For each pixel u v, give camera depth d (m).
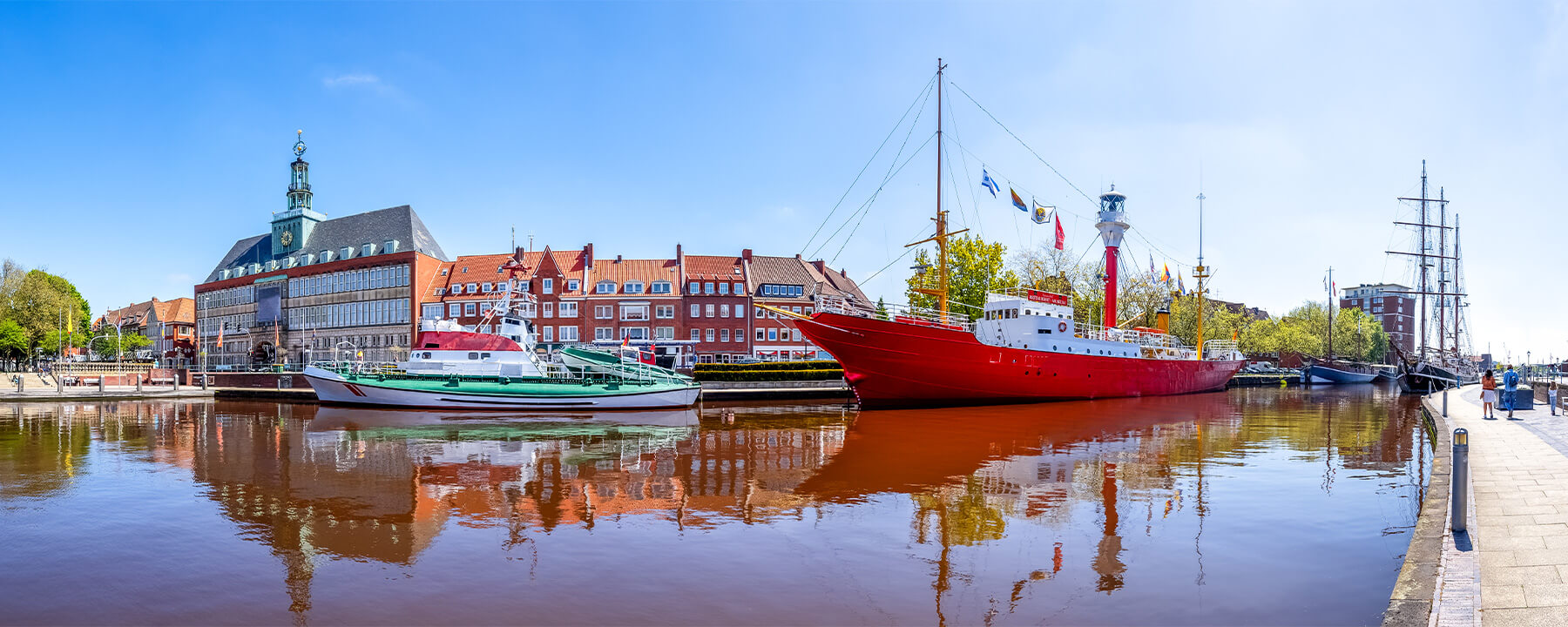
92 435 27.62
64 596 9.50
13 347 75.88
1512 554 8.30
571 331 80.12
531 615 8.73
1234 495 14.94
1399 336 146.00
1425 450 21.38
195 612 8.95
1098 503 14.20
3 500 15.15
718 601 9.14
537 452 21.95
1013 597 9.17
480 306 79.75
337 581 9.95
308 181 94.25
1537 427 22.06
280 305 90.19
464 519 13.25
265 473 18.34
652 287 81.69
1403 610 6.76
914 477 17.20
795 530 12.30
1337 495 14.89
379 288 82.50
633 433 27.39
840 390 51.41
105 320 134.75
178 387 54.62
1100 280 66.50
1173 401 45.72
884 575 10.05
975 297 58.84
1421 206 81.81
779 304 82.56
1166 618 8.46
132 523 13.07
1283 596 9.11
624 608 8.93
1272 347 95.25
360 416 35.19
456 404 37.94
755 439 25.11
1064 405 41.06
